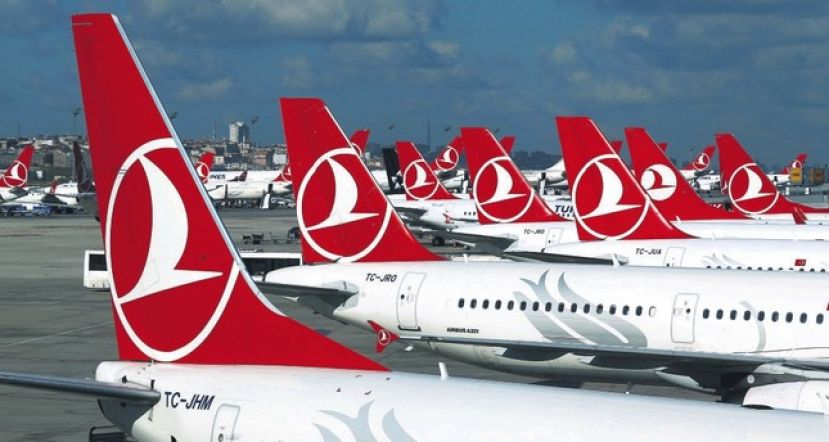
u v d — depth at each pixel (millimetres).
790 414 41312
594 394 45438
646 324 90500
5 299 181125
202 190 53219
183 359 54281
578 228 136500
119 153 53312
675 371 81375
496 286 96750
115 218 54125
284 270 106375
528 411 44625
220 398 51188
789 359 79000
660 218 131500
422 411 46500
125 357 55219
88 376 112312
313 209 106812
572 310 93250
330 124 105500
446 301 97875
